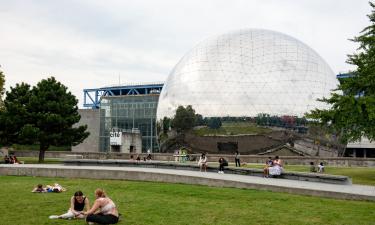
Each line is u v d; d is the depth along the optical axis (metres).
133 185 18.31
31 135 35.59
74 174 21.97
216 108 41.31
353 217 11.28
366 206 13.05
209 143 41.22
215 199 14.30
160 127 45.97
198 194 15.38
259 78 41.53
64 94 39.91
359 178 23.67
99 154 45.28
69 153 47.69
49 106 37.91
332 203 13.57
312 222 10.66
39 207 12.71
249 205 13.09
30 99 37.81
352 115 22.70
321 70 43.84
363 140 68.88
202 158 25.70
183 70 45.28
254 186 16.81
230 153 40.59
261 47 43.44
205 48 45.56
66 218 11.02
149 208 12.52
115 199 14.33
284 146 39.91
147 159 40.78
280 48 43.47
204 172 23.48
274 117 40.12
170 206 12.88
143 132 74.38
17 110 37.00
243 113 40.50
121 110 76.56
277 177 21.50
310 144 40.31
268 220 10.86
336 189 15.92
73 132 39.00
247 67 42.25
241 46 43.88
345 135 25.34
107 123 77.00
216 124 41.03
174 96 44.31
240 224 10.38
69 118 38.03
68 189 17.12
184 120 42.62
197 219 10.93
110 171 21.22
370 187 17.33
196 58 45.12
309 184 17.95
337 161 36.41
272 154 39.97
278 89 41.06
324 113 24.06
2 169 23.52
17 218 10.97
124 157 43.72
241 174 23.31
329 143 40.91
